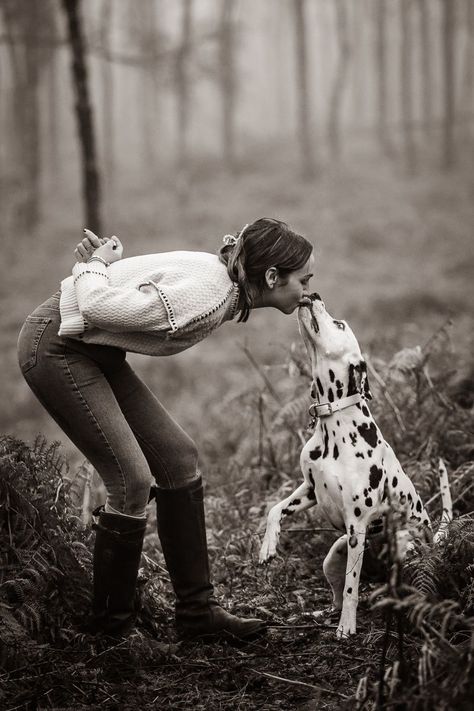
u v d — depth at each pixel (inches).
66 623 160.6
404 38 1513.3
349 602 158.2
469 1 1857.8
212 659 155.9
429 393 237.8
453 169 1443.2
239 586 194.1
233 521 231.1
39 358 153.7
